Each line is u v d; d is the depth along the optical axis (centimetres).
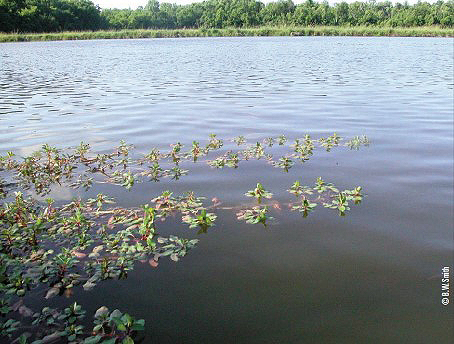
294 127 1174
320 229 580
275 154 927
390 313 409
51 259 502
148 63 3077
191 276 471
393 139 1046
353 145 993
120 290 447
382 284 455
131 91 1808
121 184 758
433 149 961
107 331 383
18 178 792
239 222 604
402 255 513
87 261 504
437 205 659
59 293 443
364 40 6009
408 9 8975
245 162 875
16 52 4250
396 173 806
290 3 9875
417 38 6588
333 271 479
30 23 7412
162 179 781
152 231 561
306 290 444
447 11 8388
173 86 1948
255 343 370
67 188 741
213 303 423
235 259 505
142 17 10362
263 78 2220
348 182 761
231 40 6341
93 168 841
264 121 1247
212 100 1580
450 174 798
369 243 542
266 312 410
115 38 7450
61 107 1464
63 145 999
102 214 633
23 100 1611
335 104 1498
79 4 9025
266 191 713
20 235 562
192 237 561
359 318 402
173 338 376
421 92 1742
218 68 2731
